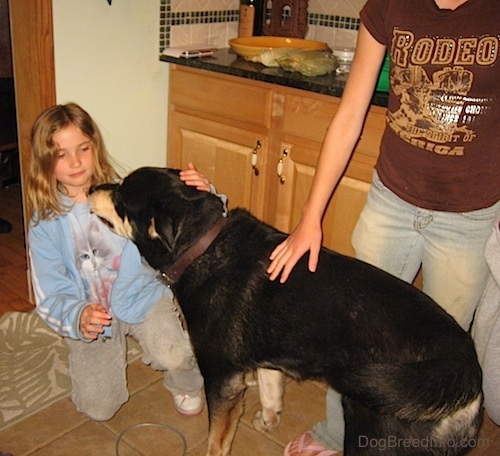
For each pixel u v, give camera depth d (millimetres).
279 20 3213
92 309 1879
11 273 3084
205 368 1771
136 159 3033
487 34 1467
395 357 1467
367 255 1852
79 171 1960
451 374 1388
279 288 1630
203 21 3068
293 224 2756
